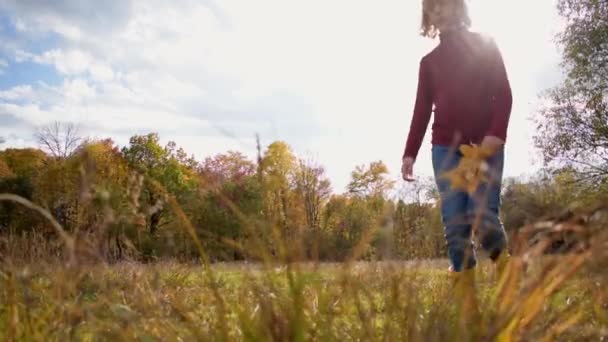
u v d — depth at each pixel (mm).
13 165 38719
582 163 21438
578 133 22312
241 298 1299
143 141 43188
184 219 1283
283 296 1187
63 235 1213
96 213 1247
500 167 3316
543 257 1133
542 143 22922
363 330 1211
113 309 1321
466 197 2844
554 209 1113
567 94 22562
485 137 3342
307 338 1172
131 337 1335
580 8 22219
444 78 3760
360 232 1166
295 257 1149
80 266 1300
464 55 3689
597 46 21828
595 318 1275
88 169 1232
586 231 1046
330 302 1211
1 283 1549
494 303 1234
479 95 3615
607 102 22188
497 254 1777
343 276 1170
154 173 41969
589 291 1205
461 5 3764
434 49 3895
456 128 3629
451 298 1312
